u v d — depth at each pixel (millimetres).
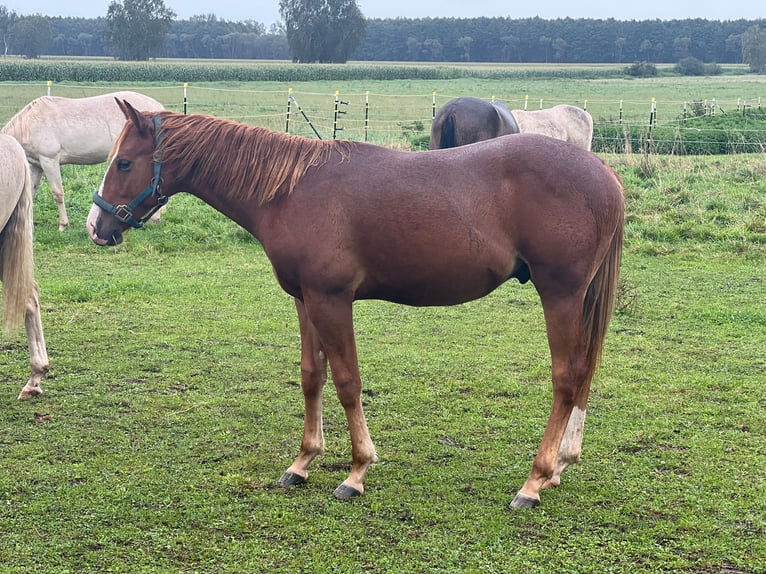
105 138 11125
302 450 4414
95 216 4434
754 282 9180
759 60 84375
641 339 7105
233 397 5668
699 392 5805
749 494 4199
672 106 37000
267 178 4117
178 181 4371
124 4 90688
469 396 5738
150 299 8266
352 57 123250
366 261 4035
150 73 53875
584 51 122812
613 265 4062
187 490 4262
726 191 13703
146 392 5742
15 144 5312
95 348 6688
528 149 3951
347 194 3982
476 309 8141
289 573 3482
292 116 28078
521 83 61781
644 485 4332
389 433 5055
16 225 5289
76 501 4109
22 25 96688
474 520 3957
